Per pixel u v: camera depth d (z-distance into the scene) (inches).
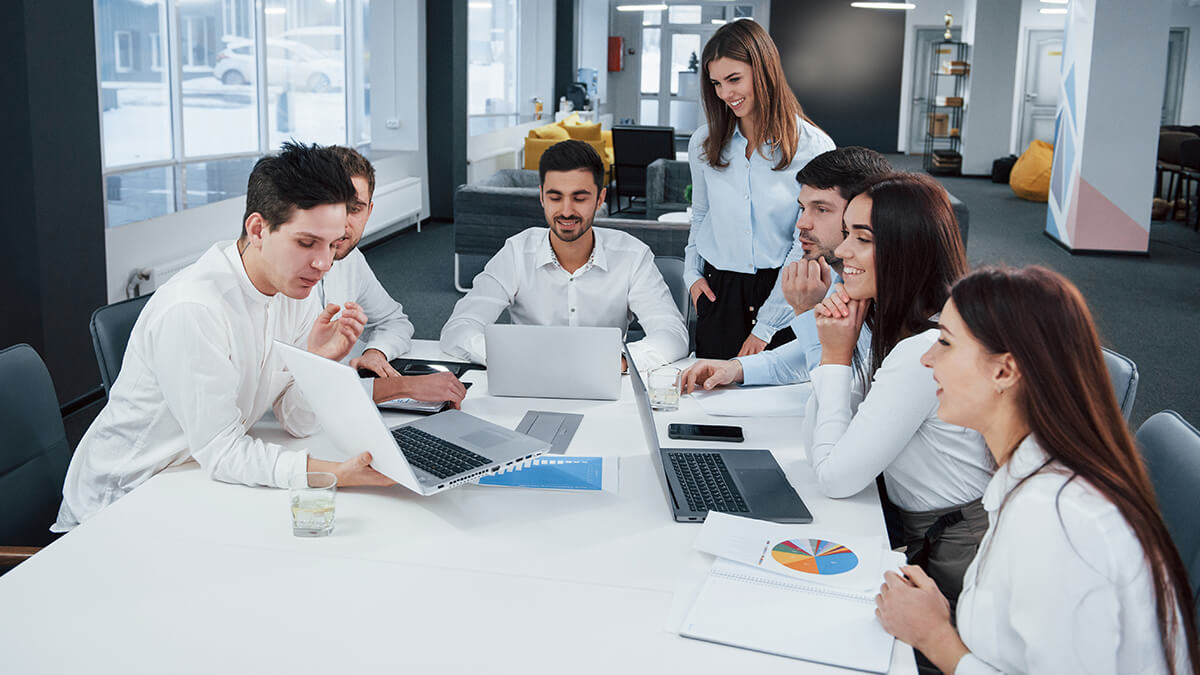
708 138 132.3
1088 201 353.4
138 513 71.5
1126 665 46.1
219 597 59.8
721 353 137.9
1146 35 338.3
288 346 75.7
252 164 282.4
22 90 157.8
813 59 729.0
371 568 63.7
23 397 84.4
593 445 87.2
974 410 51.1
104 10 231.9
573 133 457.7
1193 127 506.0
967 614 52.2
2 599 59.3
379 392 95.3
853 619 57.9
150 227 199.6
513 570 63.8
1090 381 46.8
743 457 84.0
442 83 386.6
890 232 74.1
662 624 57.5
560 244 119.2
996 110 604.4
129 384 80.0
